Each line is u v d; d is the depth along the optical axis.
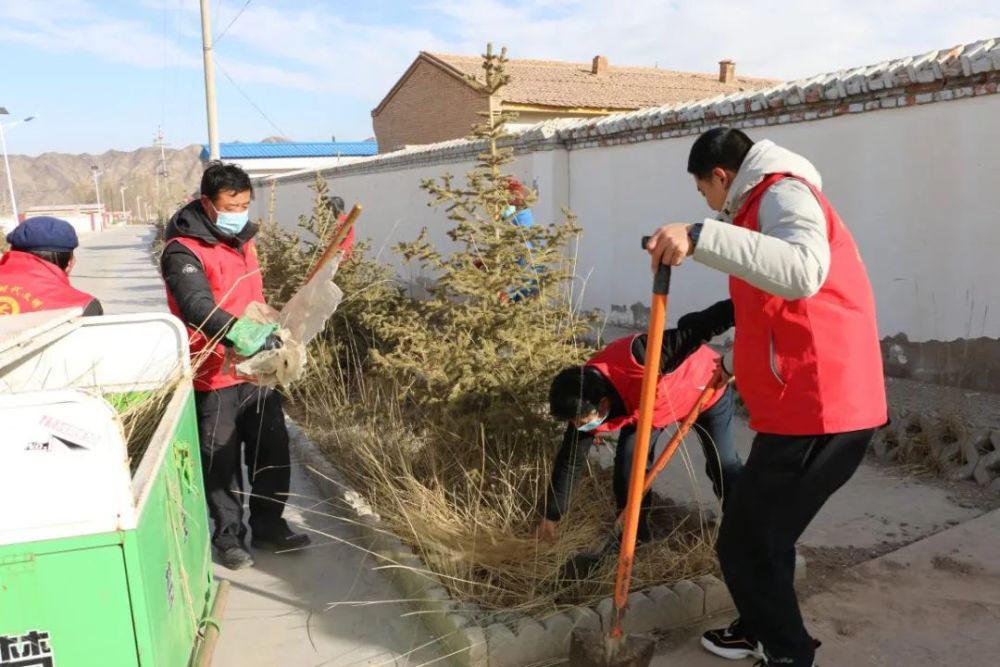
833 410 2.20
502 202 4.14
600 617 2.89
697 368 3.16
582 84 21.44
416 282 11.95
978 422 4.55
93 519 1.81
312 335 3.12
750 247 1.99
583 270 9.48
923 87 5.55
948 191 5.52
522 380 3.81
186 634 2.55
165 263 3.28
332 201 7.58
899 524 3.79
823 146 6.35
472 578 3.17
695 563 3.26
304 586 3.48
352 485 4.29
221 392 3.46
